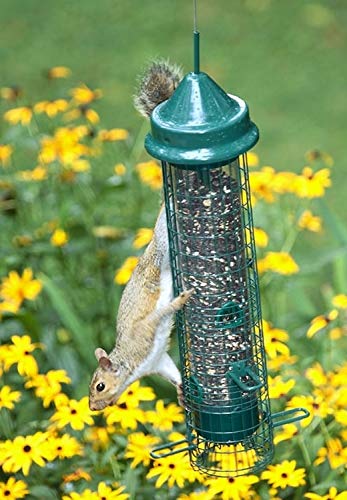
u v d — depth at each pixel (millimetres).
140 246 10664
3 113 15750
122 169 11469
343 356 10445
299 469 8773
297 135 16875
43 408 10188
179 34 19469
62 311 10633
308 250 14312
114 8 20281
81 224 11453
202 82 7438
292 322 11125
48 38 19609
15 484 8766
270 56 18812
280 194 12273
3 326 10945
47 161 11430
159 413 9289
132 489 8766
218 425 8719
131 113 17422
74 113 11711
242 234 8344
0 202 11562
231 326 8516
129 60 18859
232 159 7828
